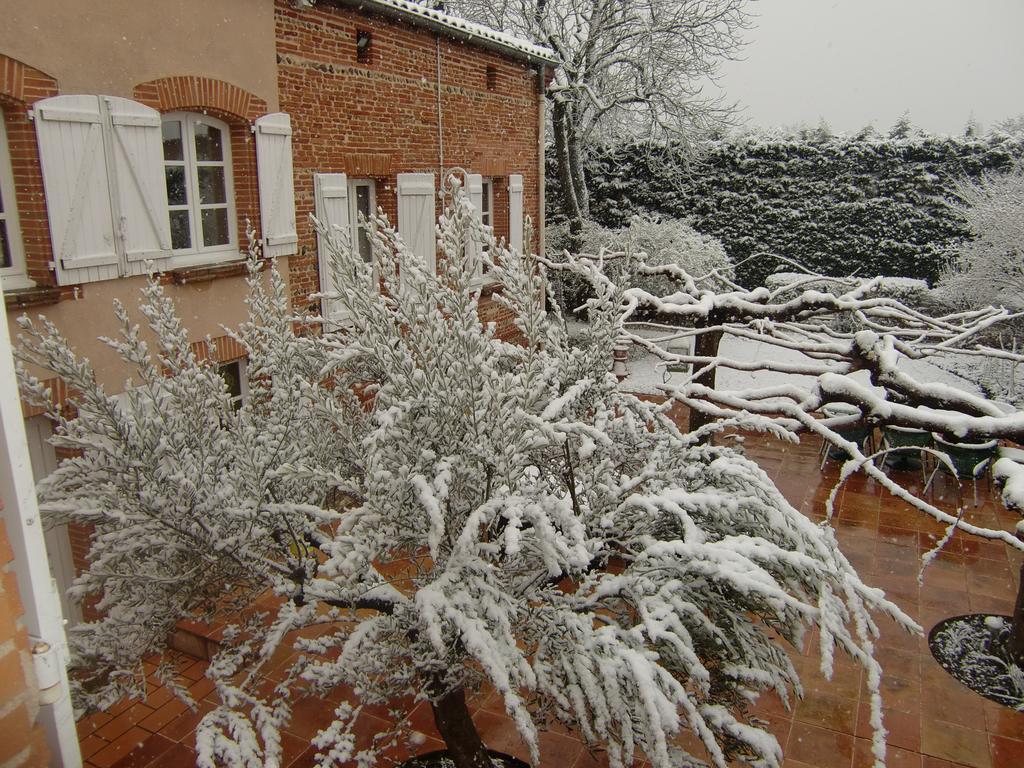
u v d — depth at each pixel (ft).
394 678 11.78
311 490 13.05
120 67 19.12
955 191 53.67
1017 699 17.81
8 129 17.34
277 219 24.49
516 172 40.04
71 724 4.99
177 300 21.40
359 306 12.11
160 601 11.82
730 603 12.09
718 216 61.46
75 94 18.02
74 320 18.60
